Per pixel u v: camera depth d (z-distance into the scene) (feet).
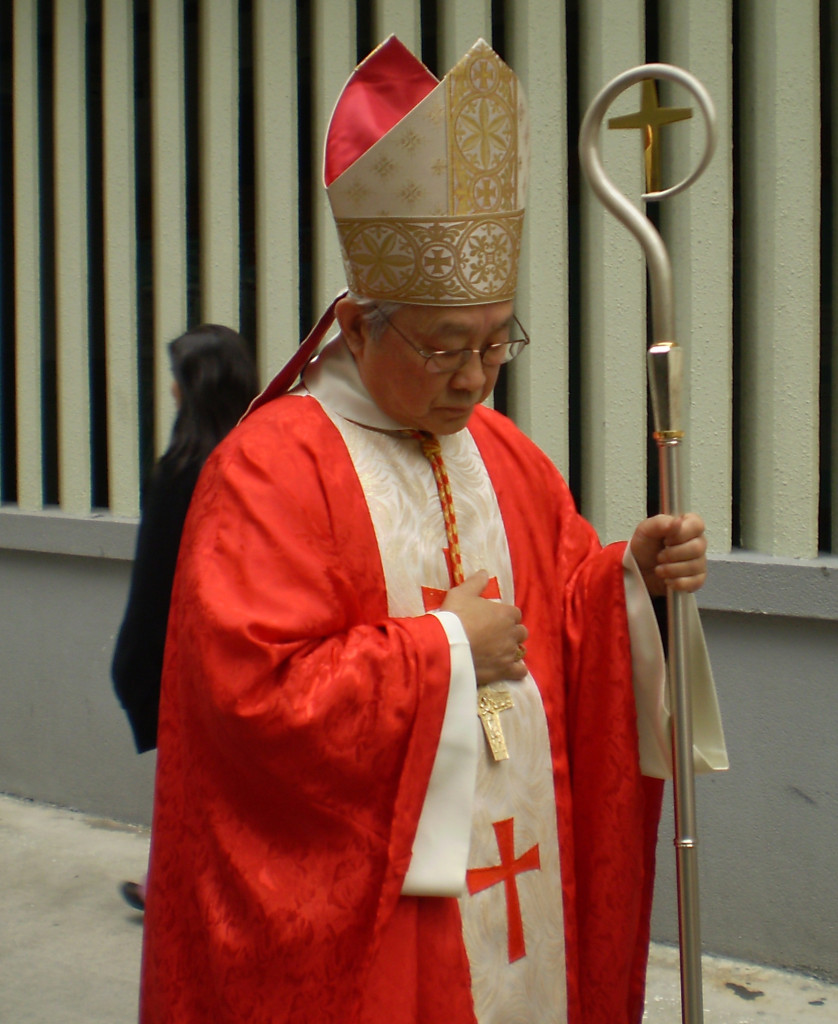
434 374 10.93
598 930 12.57
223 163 24.71
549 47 20.99
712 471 20.31
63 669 27.12
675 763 11.66
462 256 10.64
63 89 26.48
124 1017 19.22
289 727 10.36
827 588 19.13
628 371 20.92
